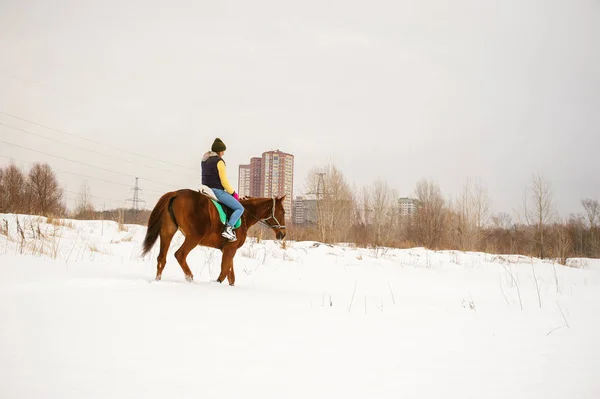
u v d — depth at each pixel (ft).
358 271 43.47
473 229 108.17
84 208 89.76
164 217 23.99
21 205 71.20
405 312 18.04
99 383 8.02
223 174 25.30
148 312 14.69
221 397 7.54
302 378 8.77
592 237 126.93
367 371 9.41
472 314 18.24
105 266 29.78
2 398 7.11
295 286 30.94
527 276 47.57
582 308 21.12
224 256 25.55
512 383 8.83
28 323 12.41
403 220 136.15
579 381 9.03
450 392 8.20
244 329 13.10
